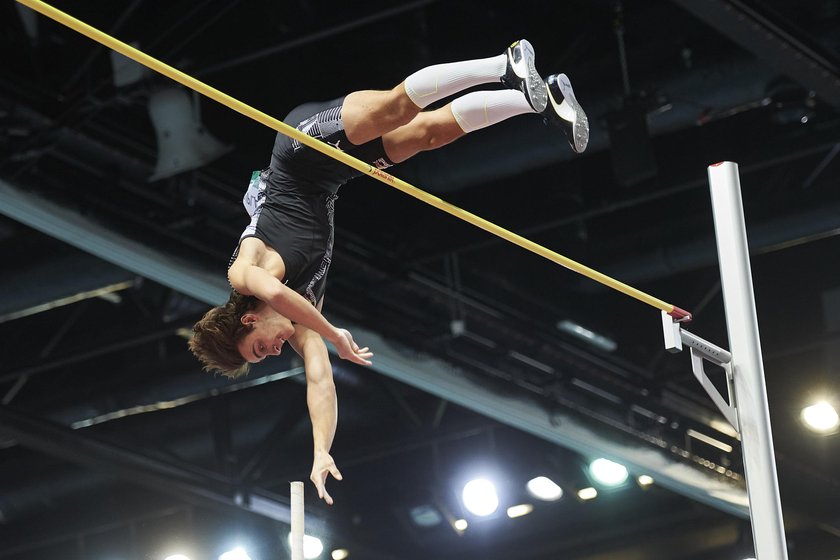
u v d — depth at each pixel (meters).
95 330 11.15
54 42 8.20
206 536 13.34
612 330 11.23
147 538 13.52
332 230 5.77
